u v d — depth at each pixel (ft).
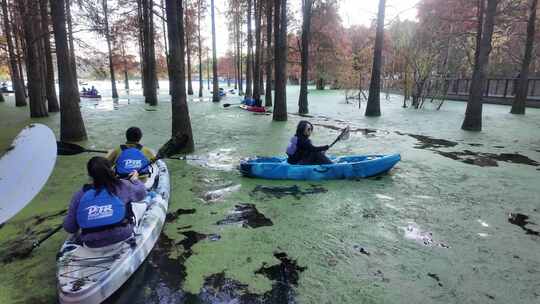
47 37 46.26
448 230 12.97
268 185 17.72
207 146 27.27
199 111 54.03
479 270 10.34
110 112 52.13
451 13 52.85
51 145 11.93
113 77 83.35
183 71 24.00
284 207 15.02
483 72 33.50
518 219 13.94
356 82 74.43
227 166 21.29
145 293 9.28
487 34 32.71
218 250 11.45
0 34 56.65
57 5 26.37
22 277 9.99
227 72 180.65
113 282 8.71
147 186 14.39
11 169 11.93
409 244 11.92
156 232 11.57
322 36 74.69
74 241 9.92
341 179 18.61
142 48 83.82
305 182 18.15
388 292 9.32
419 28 56.18
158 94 102.32
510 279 9.89
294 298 9.10
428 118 44.45
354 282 9.77
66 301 7.93
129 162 13.84
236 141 29.32
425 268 10.45
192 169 20.65
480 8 37.55
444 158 23.54
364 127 37.06
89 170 9.51
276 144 28.04
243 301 8.98
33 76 43.01
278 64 40.75
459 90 72.38
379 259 10.96
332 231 12.87
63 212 14.46
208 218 13.91
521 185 17.95
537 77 56.54
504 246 11.77
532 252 11.37
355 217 14.07
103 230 9.20
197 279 9.88
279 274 10.16
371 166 18.76
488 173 20.03
